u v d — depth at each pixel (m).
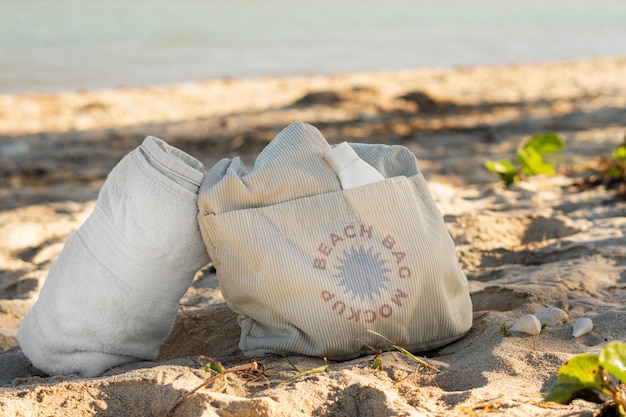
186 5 27.19
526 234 4.45
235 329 3.21
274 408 2.19
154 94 12.30
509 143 7.84
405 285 2.66
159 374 2.42
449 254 2.80
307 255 2.63
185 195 2.75
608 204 4.92
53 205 5.96
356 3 30.56
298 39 20.47
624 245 4.05
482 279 3.72
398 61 17.44
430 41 21.03
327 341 2.64
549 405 2.21
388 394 2.28
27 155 8.13
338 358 2.70
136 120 10.11
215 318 3.29
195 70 15.40
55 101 11.53
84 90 12.95
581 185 5.42
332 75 15.05
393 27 23.94
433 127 9.05
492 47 20.19
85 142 8.77
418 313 2.72
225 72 15.31
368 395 2.29
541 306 3.15
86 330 2.77
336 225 2.67
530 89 12.43
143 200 2.74
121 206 2.76
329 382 2.35
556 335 2.84
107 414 2.32
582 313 3.07
